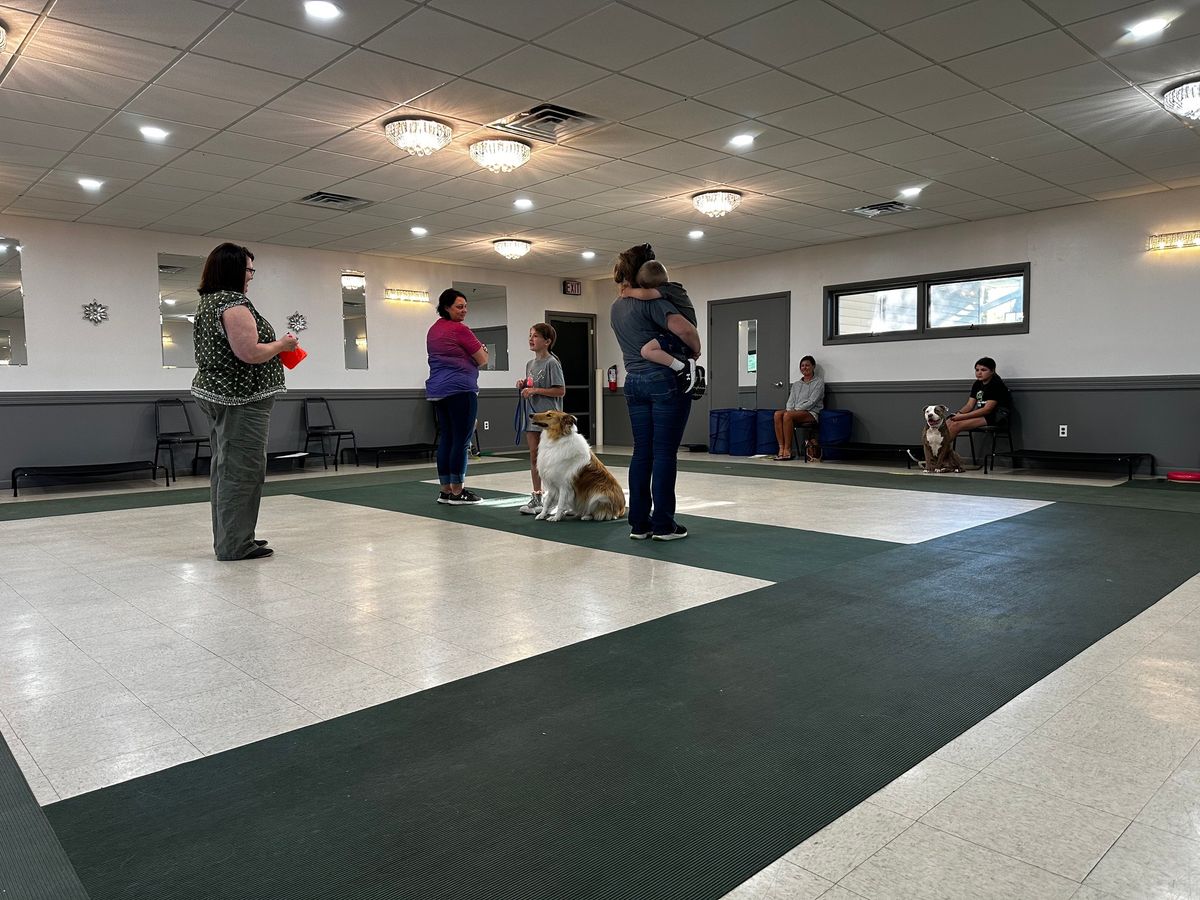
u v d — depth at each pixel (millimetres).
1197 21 4035
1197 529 4723
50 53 4199
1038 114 5363
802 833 1512
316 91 4785
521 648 2633
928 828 1523
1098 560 3889
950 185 7180
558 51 4312
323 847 1478
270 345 3875
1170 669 2377
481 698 2209
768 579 3555
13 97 4801
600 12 3875
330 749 1899
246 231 8781
